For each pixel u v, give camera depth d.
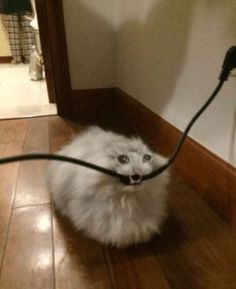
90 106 1.63
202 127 0.79
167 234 0.69
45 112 1.61
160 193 0.65
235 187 0.68
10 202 0.82
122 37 1.42
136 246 0.65
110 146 0.63
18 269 0.60
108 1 1.44
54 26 1.41
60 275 0.58
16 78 2.52
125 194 0.60
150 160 0.60
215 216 0.75
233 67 0.62
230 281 0.56
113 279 0.57
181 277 0.57
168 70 0.96
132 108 1.36
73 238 0.68
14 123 1.46
